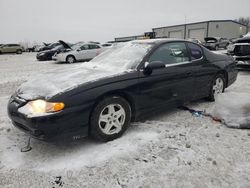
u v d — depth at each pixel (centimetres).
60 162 284
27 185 246
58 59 1633
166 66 390
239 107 378
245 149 307
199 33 4541
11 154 304
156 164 278
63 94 286
